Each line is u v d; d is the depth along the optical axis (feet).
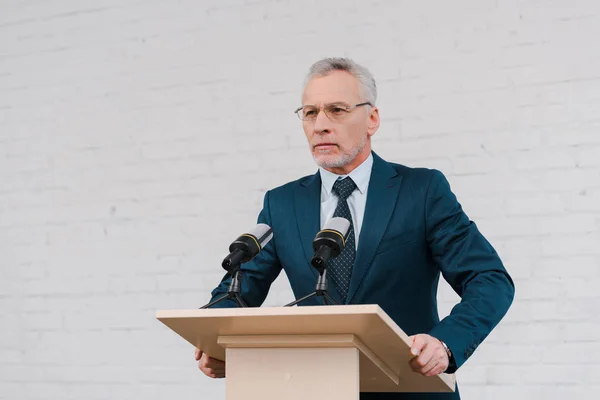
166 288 17.85
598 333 14.99
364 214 9.66
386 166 10.08
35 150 19.35
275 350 7.38
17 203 19.27
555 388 15.06
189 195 17.97
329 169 10.02
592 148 15.43
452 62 16.42
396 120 16.55
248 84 17.87
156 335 17.80
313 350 7.23
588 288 15.14
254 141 17.65
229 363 7.51
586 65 15.66
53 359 18.40
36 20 19.84
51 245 18.86
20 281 18.93
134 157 18.53
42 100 19.48
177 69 18.49
